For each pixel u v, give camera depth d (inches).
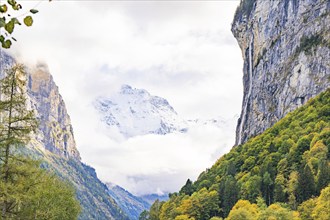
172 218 6786.4
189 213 6614.2
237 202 6008.9
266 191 6314.0
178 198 7509.8
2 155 1596.9
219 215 6565.0
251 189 6373.0
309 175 5590.6
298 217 4904.0
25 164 1636.3
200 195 6781.5
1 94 1603.1
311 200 4950.8
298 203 5551.2
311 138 7244.1
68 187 3248.0
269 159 7396.7
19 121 1605.6
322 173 5556.1
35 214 1758.1
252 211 5408.5
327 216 4453.7
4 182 1573.6
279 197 5880.9
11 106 1593.3
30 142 1647.4
